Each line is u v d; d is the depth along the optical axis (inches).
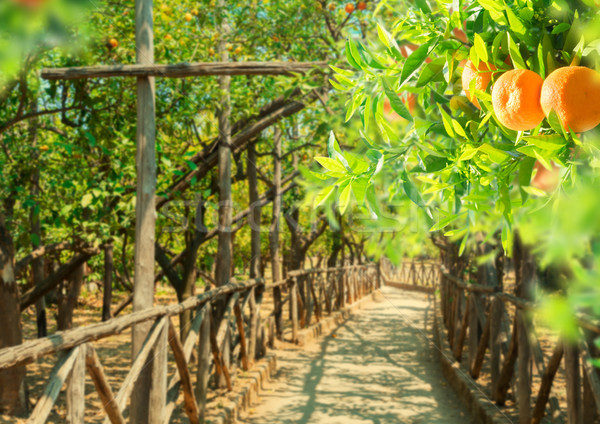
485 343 196.9
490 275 207.0
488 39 23.8
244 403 211.2
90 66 151.6
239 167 262.8
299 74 148.1
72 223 196.7
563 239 8.6
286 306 486.3
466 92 24.8
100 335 101.3
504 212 22.7
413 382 250.7
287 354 325.1
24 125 213.0
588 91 16.7
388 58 27.8
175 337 148.5
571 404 114.0
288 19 212.7
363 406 216.4
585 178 18.4
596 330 54.6
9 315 187.0
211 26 209.3
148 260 151.6
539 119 19.2
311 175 22.4
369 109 26.9
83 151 185.0
